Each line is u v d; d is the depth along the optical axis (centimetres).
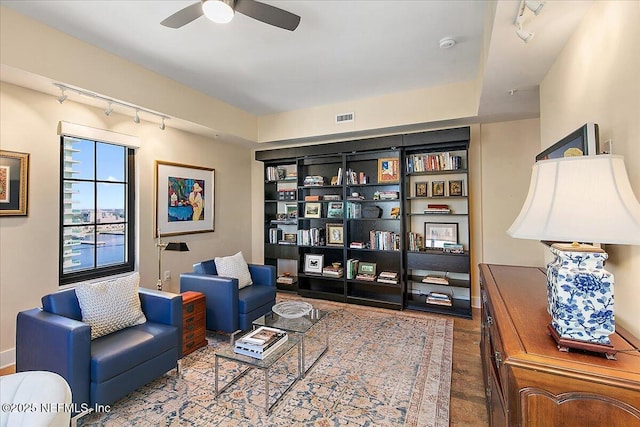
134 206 354
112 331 212
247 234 534
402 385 219
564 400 93
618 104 128
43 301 201
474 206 392
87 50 265
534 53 204
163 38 260
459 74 335
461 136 356
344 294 421
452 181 391
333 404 198
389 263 428
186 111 362
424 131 391
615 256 131
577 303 103
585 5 154
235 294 292
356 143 411
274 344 210
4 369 243
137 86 306
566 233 98
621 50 126
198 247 436
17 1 211
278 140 472
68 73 252
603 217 95
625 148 122
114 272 332
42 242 270
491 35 184
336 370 240
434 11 224
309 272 457
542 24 171
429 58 296
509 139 380
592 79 154
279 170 502
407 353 268
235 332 291
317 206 465
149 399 203
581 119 168
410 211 422
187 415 187
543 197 108
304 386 218
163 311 231
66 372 171
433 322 342
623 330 120
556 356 101
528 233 106
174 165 397
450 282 387
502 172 383
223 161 482
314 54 289
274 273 355
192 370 239
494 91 275
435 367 244
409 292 428
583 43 165
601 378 90
